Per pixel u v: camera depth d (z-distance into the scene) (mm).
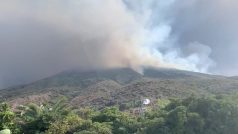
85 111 101250
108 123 88312
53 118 76062
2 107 62594
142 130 83375
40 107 80562
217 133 83625
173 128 82125
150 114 96375
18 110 79625
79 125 78625
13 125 61188
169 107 96312
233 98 96375
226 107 85688
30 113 76062
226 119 84812
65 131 74938
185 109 85688
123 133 85000
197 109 86688
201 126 82875
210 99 87062
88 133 75750
